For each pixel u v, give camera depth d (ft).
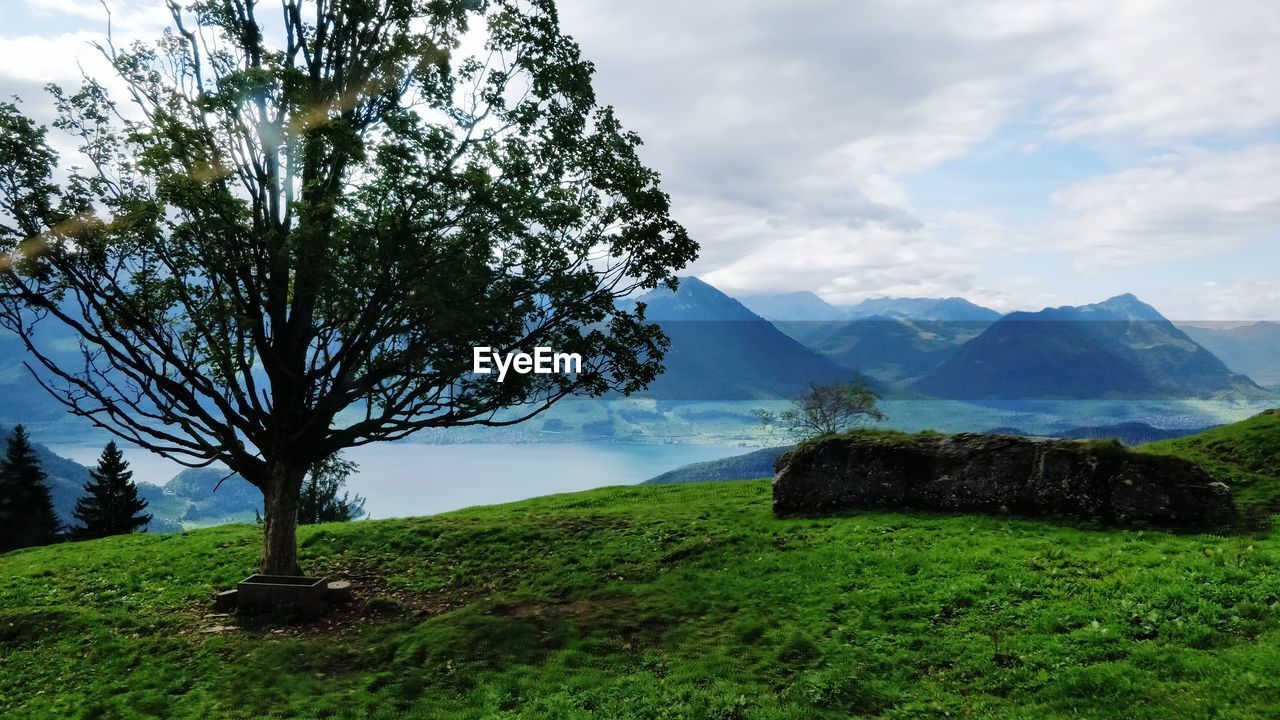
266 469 68.39
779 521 78.59
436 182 57.57
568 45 70.59
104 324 63.77
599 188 71.26
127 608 66.74
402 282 60.95
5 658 54.34
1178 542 56.18
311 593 63.26
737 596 55.67
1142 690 34.65
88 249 62.64
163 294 68.49
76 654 54.39
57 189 60.64
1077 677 36.63
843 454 82.28
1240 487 73.05
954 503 74.38
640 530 82.58
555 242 69.36
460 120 66.39
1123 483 65.77
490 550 81.20
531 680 44.55
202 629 59.47
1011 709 35.40
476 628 53.42
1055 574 50.93
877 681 40.14
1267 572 45.93
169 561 84.89
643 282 71.56
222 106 55.93
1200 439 93.30
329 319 65.62
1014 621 44.65
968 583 50.85
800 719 36.60
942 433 82.28
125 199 61.41
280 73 55.93
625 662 46.26
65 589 74.49
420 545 85.81
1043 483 70.33
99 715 44.39
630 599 59.00
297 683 47.44
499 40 69.26
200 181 57.36
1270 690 32.55
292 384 67.36
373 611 63.67
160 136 56.90
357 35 68.74
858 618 48.49
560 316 68.18
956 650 42.22
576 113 70.59
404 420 68.39
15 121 58.95
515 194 60.80
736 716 37.86
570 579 67.15
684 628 50.62
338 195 64.23
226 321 65.82
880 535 66.90
